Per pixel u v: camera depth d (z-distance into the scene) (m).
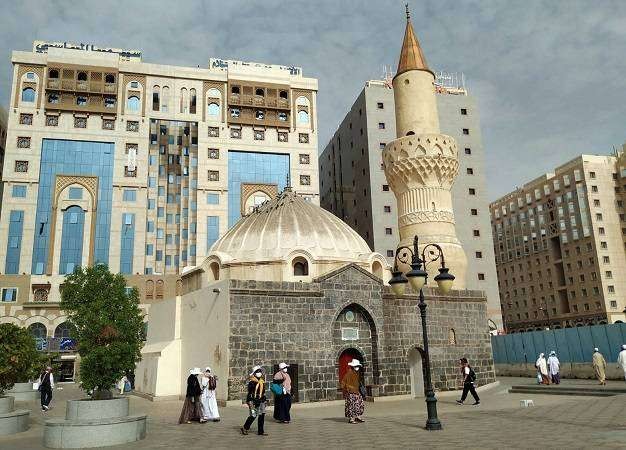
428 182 39.41
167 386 32.88
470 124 84.69
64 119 73.88
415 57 43.03
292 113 83.69
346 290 30.19
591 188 98.94
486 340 35.41
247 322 27.30
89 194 72.31
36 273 68.06
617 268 95.62
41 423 22.39
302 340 28.34
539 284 110.50
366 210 80.12
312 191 81.25
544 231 109.44
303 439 16.12
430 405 17.61
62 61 75.31
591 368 37.09
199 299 31.31
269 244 33.56
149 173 78.31
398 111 42.81
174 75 79.88
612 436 14.15
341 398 28.62
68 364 63.03
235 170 79.38
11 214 69.12
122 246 71.44
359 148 84.06
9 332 20.58
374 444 14.66
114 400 16.80
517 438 14.73
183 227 77.56
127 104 77.00
